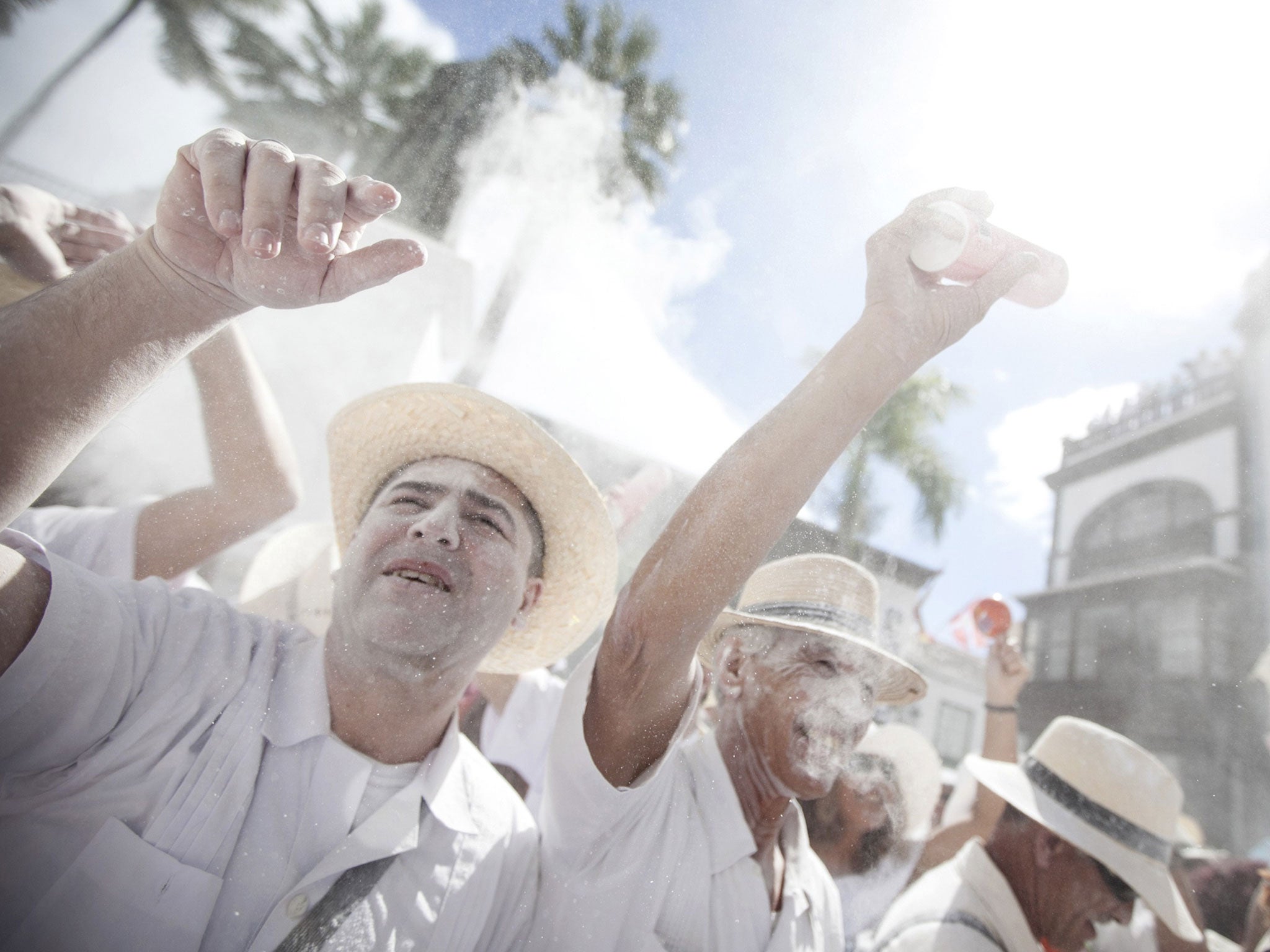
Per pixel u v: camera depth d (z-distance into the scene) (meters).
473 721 1.84
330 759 1.02
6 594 0.84
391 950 0.95
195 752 0.97
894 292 1.01
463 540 1.13
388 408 1.33
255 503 1.56
